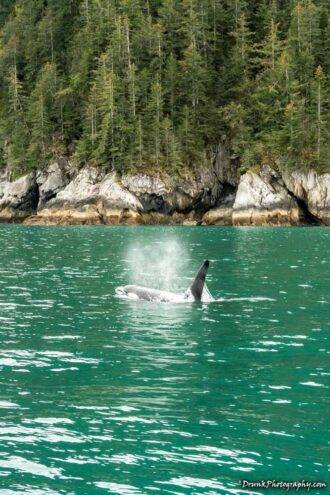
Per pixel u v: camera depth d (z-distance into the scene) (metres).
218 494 10.55
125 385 16.47
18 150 171.38
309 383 16.75
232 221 142.88
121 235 94.38
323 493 10.59
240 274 42.38
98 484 10.94
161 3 197.88
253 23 184.50
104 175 151.00
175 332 23.31
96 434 13.13
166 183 149.12
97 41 184.50
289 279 39.75
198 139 161.75
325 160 144.50
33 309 28.19
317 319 26.06
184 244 74.06
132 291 32.31
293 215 142.00
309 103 159.62
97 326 24.30
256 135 156.62
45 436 13.01
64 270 44.62
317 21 170.62
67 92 173.38
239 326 24.48
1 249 65.25
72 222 145.75
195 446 12.52
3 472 11.39
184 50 172.50
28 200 164.50
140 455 12.09
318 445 12.55
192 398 15.45
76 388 16.22
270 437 12.97
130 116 156.12
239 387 16.34
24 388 16.19
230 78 172.12
